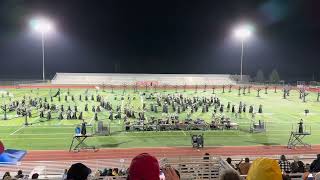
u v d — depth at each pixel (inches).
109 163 1067.9
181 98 2217.0
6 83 3186.5
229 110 2030.0
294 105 2283.5
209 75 3690.9
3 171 983.0
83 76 3531.0
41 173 949.8
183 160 700.7
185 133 1496.1
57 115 1844.2
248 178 197.8
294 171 670.5
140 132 1504.7
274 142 1349.7
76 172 223.3
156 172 195.2
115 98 2377.0
